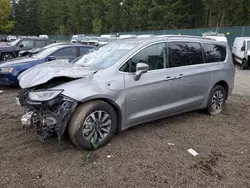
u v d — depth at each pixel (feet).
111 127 13.23
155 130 15.58
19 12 262.47
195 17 148.25
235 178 10.88
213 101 18.71
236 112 20.06
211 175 11.04
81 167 11.30
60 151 12.57
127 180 10.51
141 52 14.42
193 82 16.70
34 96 12.12
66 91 11.87
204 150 13.26
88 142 12.46
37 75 13.12
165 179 10.64
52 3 265.75
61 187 9.98
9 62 26.61
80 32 233.55
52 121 11.76
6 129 15.08
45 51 29.32
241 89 30.50
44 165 11.37
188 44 16.96
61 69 13.55
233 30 79.87
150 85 14.35
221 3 119.44
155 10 149.07
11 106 19.93
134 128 15.72
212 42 18.63
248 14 115.03
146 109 14.53
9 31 237.45
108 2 192.54
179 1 143.13
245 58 49.47
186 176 10.89
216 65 18.35
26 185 10.02
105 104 12.79
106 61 14.20
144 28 166.40
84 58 16.14
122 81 13.33
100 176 10.72
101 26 204.44
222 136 15.14
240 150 13.41
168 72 15.31
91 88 12.34
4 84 25.73
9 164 11.36
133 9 168.55
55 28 272.31
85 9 222.07
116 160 11.95
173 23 144.66
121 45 15.38
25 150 12.59
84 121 12.16
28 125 12.64
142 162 11.85
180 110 16.46
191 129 16.02
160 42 15.39
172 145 13.65
